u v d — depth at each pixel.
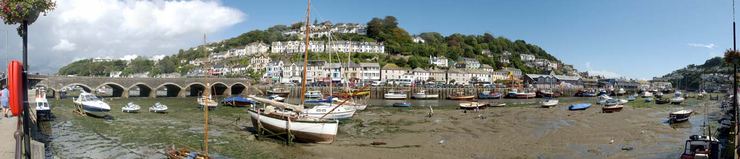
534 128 42.69
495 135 37.66
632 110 67.44
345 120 47.84
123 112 54.12
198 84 105.31
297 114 34.34
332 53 179.88
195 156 24.20
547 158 27.89
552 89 127.31
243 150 28.92
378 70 152.62
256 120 34.78
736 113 17.69
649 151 30.45
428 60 188.38
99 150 28.31
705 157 23.16
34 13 9.84
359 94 87.31
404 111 62.94
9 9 9.24
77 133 35.28
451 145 32.22
